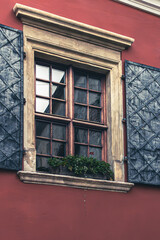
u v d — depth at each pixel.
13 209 7.06
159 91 8.88
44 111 7.96
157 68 8.99
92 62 8.45
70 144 7.98
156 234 8.13
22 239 7.00
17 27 7.85
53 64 8.28
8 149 7.19
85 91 8.46
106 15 8.87
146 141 8.45
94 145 8.27
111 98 8.48
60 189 7.49
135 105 8.55
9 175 7.18
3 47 7.55
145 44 9.13
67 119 8.05
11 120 7.32
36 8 8.15
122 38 8.66
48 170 7.71
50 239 7.20
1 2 7.83
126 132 8.36
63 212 7.41
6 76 7.46
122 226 7.86
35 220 7.17
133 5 9.21
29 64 7.84
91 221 7.61
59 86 8.25
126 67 8.67
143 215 8.12
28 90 7.73
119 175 8.11
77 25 8.23
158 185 8.36
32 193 7.26
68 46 8.23
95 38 8.48
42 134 7.83
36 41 7.97
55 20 8.06
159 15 9.48
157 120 8.68
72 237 7.38
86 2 8.71
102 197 7.83
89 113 8.41
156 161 8.45
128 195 8.10
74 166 7.73
